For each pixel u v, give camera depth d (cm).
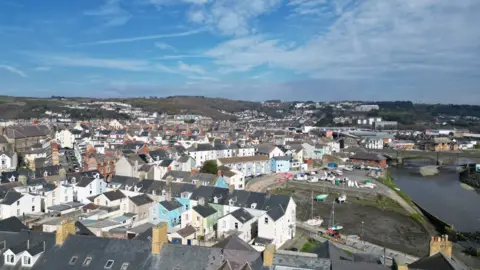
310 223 12025
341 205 15212
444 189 19600
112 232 8381
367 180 19325
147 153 18175
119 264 4991
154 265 4962
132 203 10400
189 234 8581
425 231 11906
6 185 11231
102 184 12406
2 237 5622
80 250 5219
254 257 5047
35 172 12950
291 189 18088
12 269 5041
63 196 11712
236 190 10925
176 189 11450
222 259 5012
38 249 5197
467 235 11344
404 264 4566
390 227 12312
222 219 9500
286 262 4922
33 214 10325
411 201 16075
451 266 4812
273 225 9188
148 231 7206
